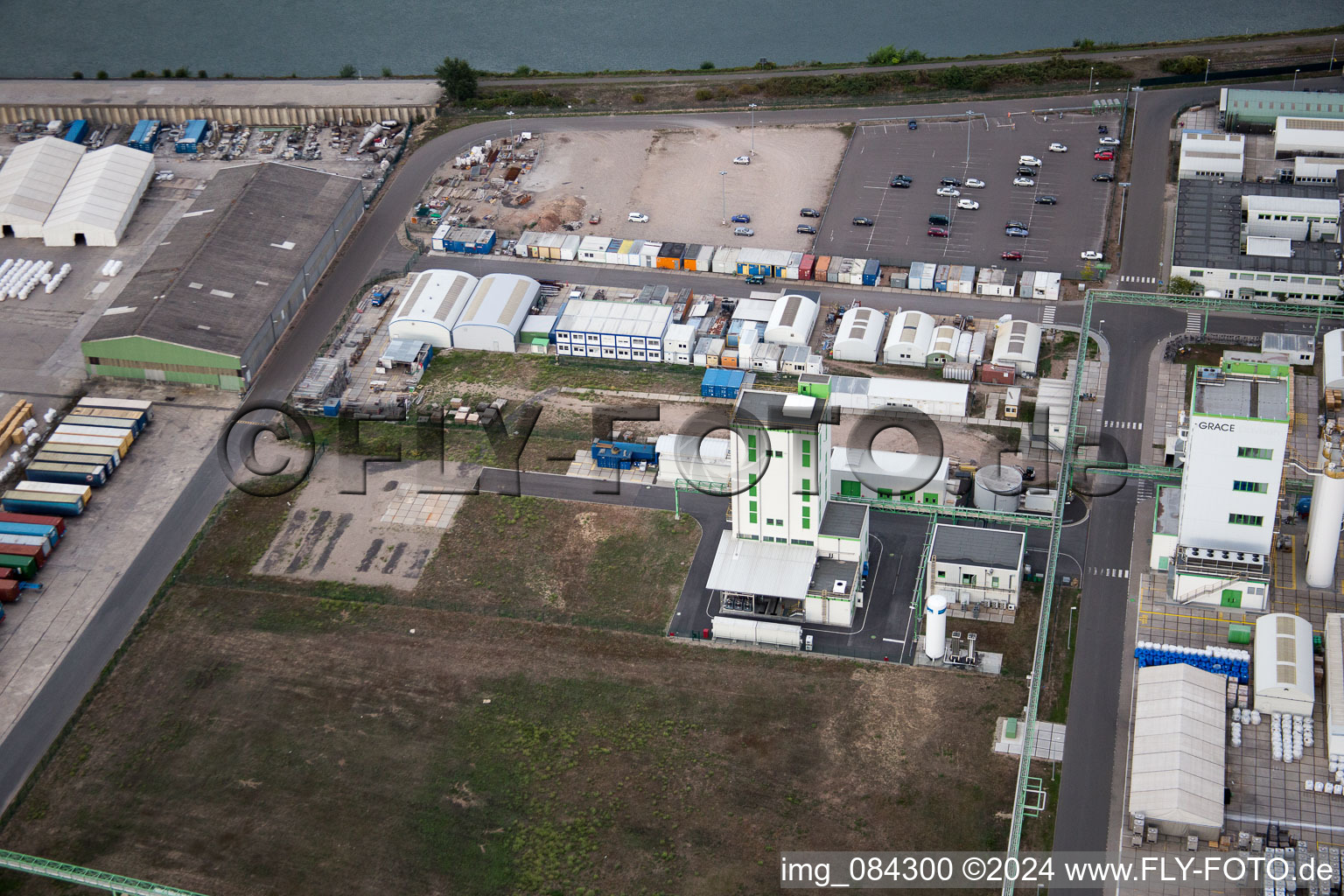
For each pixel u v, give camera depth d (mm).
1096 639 182625
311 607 193625
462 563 199375
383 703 179625
